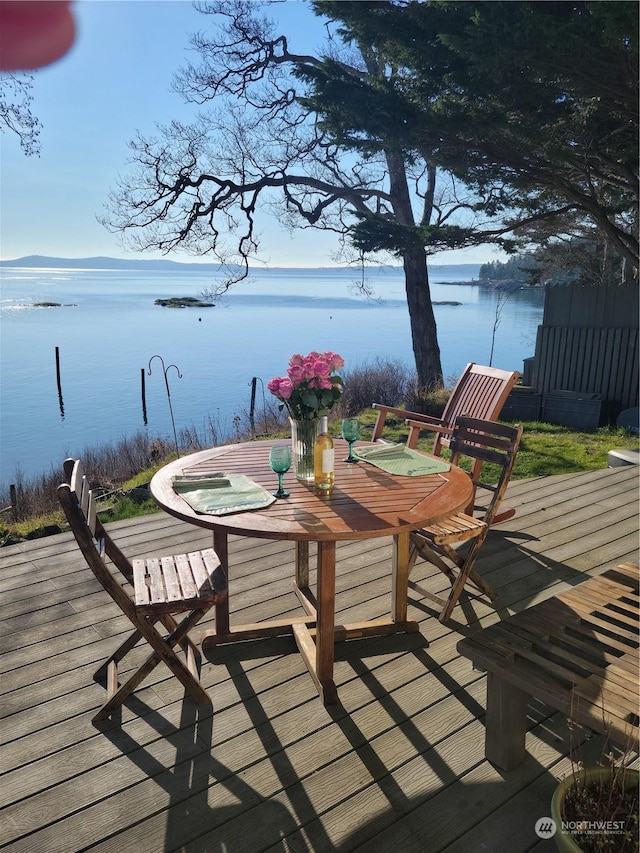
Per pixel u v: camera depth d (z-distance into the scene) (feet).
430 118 22.93
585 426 28.25
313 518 7.38
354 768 6.74
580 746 7.07
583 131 23.62
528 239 44.47
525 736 7.13
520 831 5.95
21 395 52.75
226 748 7.04
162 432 38.17
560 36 16.58
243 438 27.91
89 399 50.39
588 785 5.52
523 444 23.93
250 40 36.40
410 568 10.69
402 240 30.27
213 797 6.36
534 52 17.40
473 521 9.98
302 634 9.09
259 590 10.81
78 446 36.35
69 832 5.94
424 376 41.75
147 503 17.94
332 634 7.83
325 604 7.73
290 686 8.17
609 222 28.27
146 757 6.90
